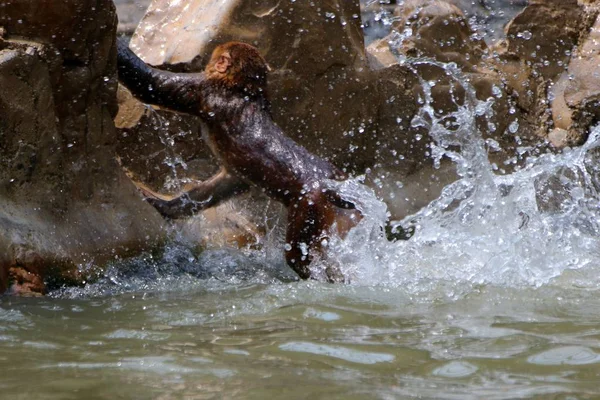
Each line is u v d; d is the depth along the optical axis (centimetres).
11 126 1462
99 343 1166
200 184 1877
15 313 1318
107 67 1655
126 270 1642
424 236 1725
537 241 1703
